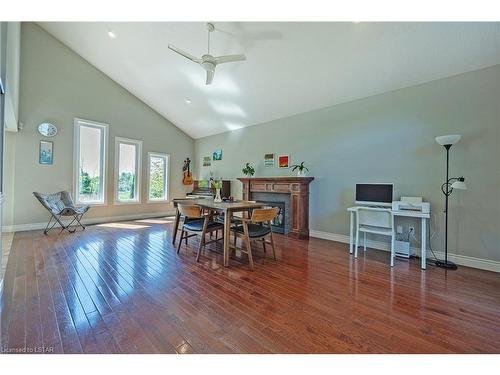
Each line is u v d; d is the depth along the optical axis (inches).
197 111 230.5
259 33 125.6
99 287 84.5
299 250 137.6
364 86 139.9
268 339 58.1
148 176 246.8
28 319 63.9
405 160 130.9
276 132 200.7
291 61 138.3
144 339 57.2
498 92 104.5
